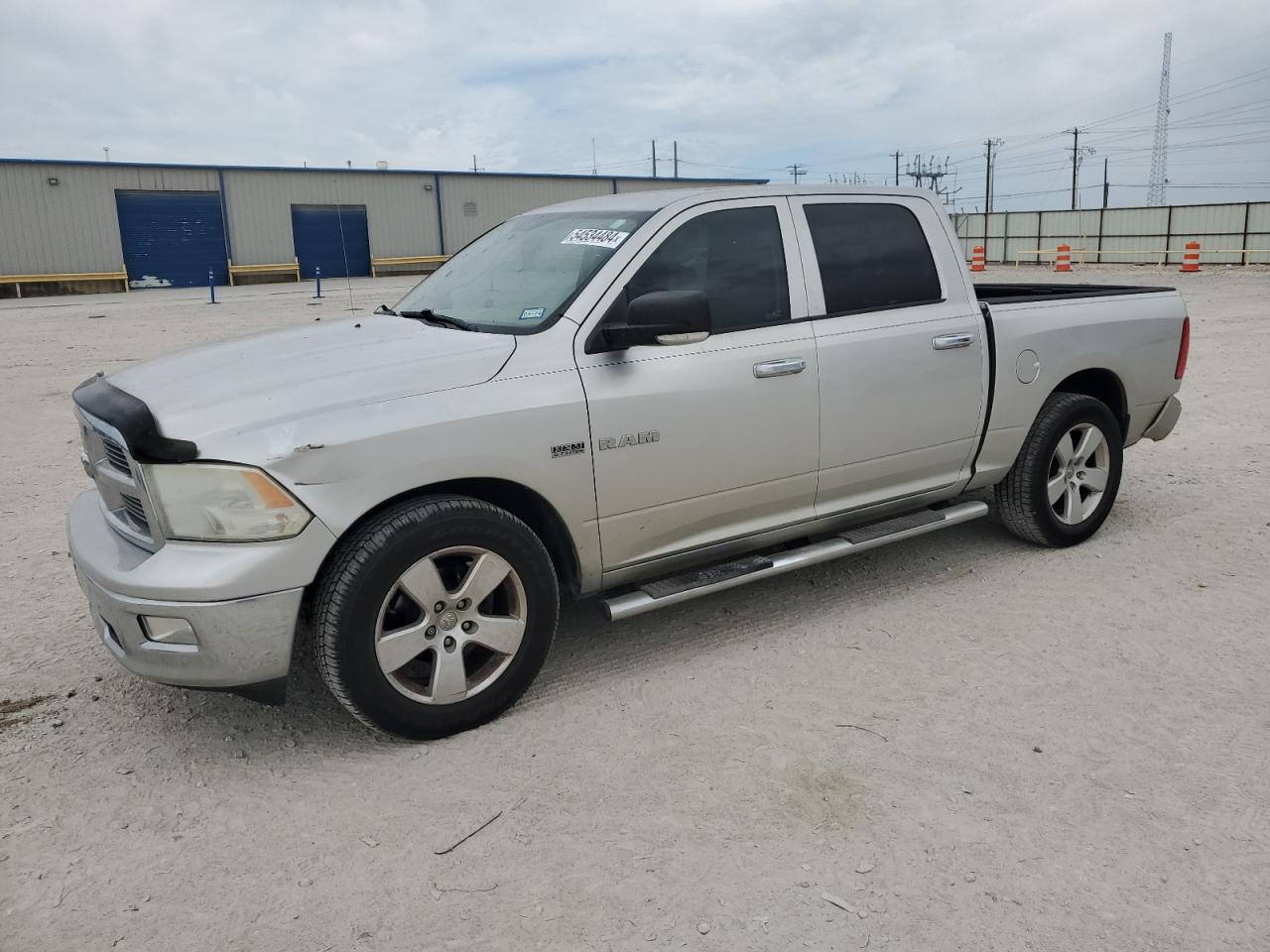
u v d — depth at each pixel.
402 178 42.72
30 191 35.22
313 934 2.47
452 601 3.34
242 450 3.01
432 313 4.05
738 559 4.21
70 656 4.15
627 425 3.64
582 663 3.99
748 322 4.01
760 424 3.97
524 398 3.43
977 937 2.40
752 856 2.73
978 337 4.60
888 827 2.84
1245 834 2.77
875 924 2.45
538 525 3.76
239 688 3.16
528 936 2.44
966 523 5.68
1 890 2.67
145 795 3.12
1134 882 2.59
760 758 3.23
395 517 3.21
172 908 2.59
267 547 3.03
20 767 3.29
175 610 3.01
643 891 2.60
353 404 3.18
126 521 3.41
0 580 5.05
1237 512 5.71
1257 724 3.37
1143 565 4.90
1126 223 37.25
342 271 42.16
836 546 4.28
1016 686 3.68
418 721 3.33
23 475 7.25
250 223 39.59
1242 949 2.34
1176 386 5.53
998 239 41.88
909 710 3.53
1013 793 2.99
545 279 3.89
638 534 3.80
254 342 3.96
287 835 2.90
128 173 36.78
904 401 4.38
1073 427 5.02
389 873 2.71
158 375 3.55
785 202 4.19
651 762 3.23
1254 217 33.69
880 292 4.39
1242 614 4.28
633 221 3.93
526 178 45.84
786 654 4.03
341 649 3.15
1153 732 3.33
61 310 25.33
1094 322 5.06
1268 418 8.19
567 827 2.89
